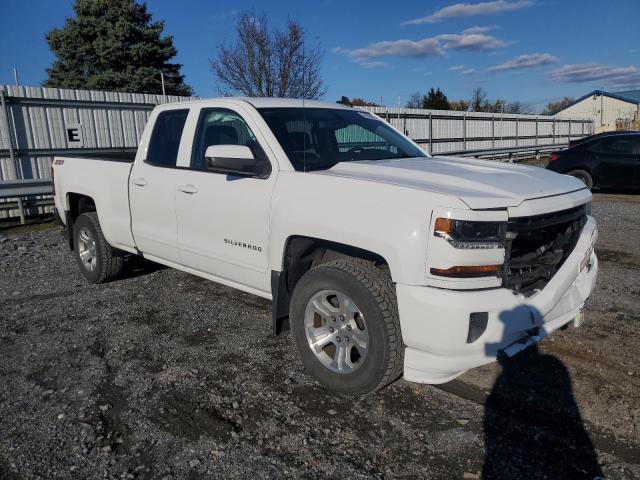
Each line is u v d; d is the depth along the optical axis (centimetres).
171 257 480
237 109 420
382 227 304
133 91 2939
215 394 348
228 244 411
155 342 433
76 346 427
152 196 481
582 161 1348
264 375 376
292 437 302
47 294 567
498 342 294
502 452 289
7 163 1132
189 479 266
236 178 400
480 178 333
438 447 293
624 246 768
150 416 322
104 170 545
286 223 354
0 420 319
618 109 6006
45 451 289
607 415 323
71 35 3005
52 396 347
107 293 563
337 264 334
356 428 311
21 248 792
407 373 311
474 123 2462
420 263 291
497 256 293
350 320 333
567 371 379
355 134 445
